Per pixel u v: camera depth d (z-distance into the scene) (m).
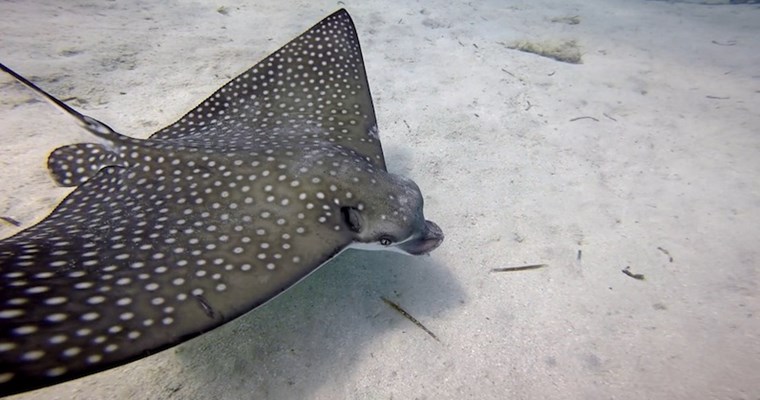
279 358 2.30
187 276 1.67
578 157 4.33
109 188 2.40
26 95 4.12
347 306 2.63
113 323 1.39
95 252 1.75
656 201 3.73
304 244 1.97
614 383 2.25
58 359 1.21
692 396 2.17
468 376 2.28
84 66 4.73
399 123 4.66
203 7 7.02
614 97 5.61
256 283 1.72
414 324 2.56
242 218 2.06
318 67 3.41
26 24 5.29
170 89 4.65
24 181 3.18
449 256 3.08
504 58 6.53
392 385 2.22
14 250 1.65
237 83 3.29
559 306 2.72
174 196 2.22
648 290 2.85
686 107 5.43
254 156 2.43
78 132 3.79
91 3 6.36
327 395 2.15
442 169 4.03
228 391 2.13
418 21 7.77
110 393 2.06
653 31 8.65
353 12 7.79
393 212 2.33
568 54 6.76
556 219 3.50
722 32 8.85
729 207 3.65
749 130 4.88
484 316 2.64
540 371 2.31
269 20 6.96
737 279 2.92
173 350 2.30
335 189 2.29
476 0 9.73
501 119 4.91
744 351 2.41
